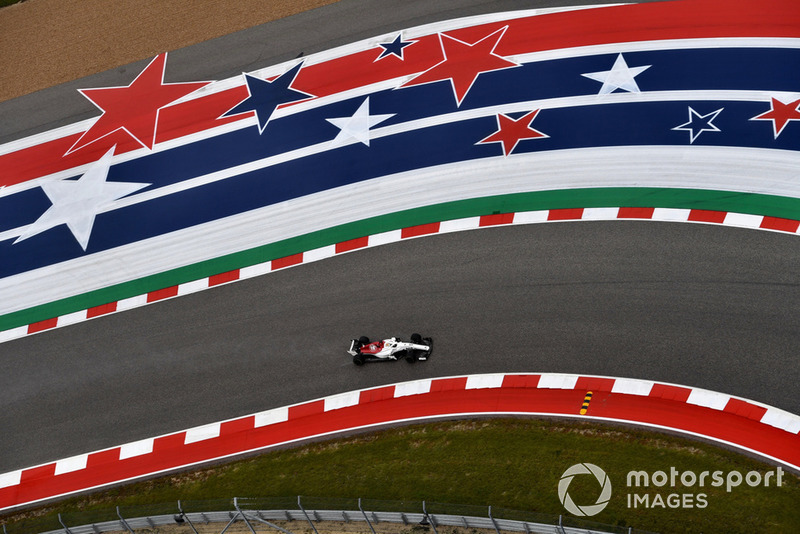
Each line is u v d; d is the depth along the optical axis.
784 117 104.56
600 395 89.50
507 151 110.56
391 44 127.06
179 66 134.38
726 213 98.75
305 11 136.00
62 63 140.38
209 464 95.12
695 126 106.56
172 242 114.38
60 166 126.38
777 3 115.25
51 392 105.06
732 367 87.75
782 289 91.38
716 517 78.62
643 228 99.81
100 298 111.56
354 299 103.19
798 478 79.62
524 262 100.62
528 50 120.25
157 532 89.69
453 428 91.12
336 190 113.44
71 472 98.31
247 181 117.50
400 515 83.75
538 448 87.25
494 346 95.38
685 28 116.19
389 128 117.38
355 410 95.00
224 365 101.88
